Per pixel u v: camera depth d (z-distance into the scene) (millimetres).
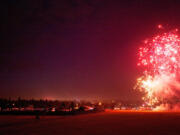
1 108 68438
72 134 19578
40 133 20281
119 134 19203
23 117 41688
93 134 19422
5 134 19828
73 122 30359
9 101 72250
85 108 63188
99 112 57438
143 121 29688
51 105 74812
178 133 19234
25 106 74938
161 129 21750
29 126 25812
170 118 33406
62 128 23688
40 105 74875
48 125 26750
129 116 39250
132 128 22906
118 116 39906
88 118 37125
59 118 38500
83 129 22766
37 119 36500
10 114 50344
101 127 24234
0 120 34688
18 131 21609
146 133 19453
